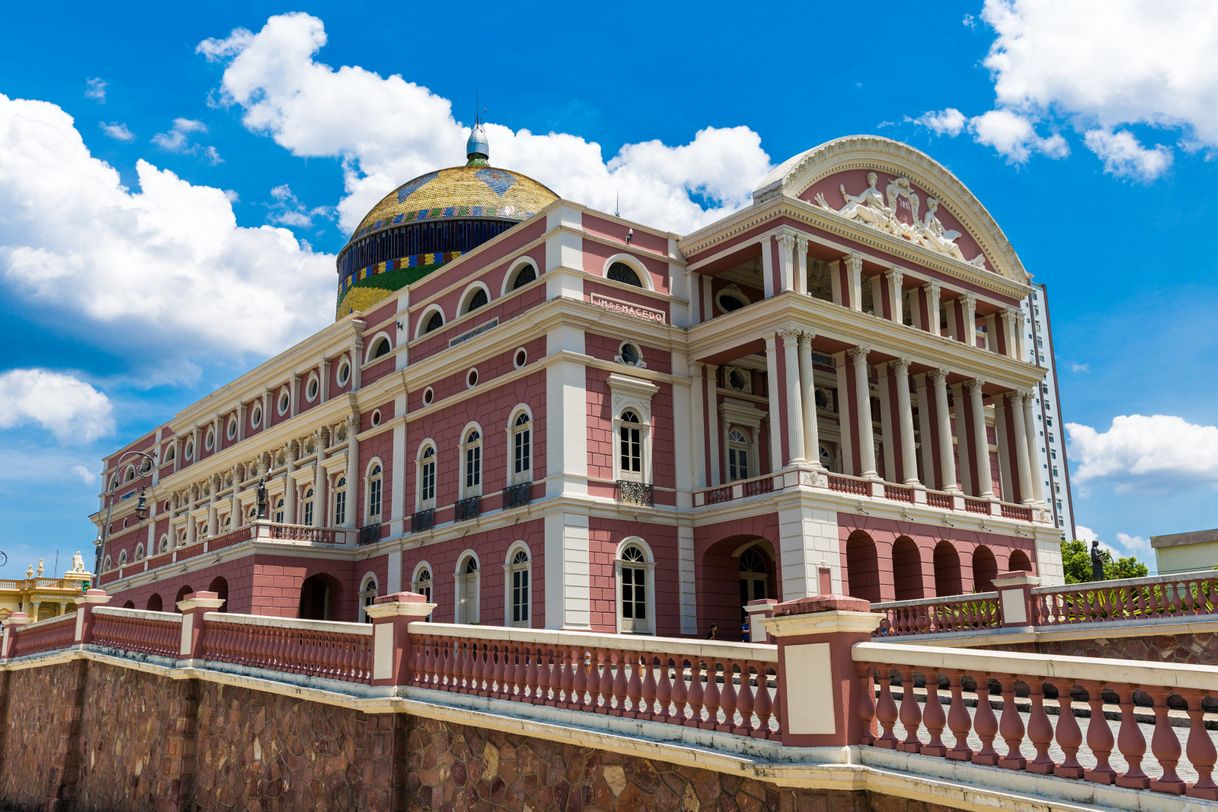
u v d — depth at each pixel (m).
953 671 9.00
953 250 37.12
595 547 29.64
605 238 32.00
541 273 31.75
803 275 31.61
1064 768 8.16
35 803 25.27
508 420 31.80
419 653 15.05
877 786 9.09
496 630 13.73
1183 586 18.91
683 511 31.94
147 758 20.80
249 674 18.38
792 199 31.27
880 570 31.06
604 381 30.95
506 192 47.75
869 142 34.88
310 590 38.66
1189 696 7.59
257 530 36.53
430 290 37.06
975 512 34.91
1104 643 19.69
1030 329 99.19
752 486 31.00
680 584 31.44
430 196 47.59
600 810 11.74
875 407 37.94
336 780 15.68
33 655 27.08
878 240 33.78
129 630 23.14
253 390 47.06
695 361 33.31
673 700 11.18
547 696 12.84
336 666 16.36
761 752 10.02
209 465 49.62
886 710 9.38
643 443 31.59
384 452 37.59
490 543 31.72
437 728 14.35
